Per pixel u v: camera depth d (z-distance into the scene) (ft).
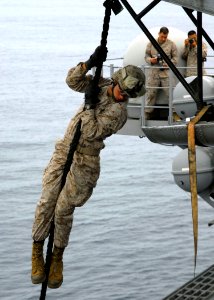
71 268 209.67
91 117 36.11
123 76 35.81
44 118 514.68
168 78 89.20
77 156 36.83
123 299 187.01
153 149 392.68
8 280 200.85
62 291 192.13
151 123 88.48
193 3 43.52
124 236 238.68
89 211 268.21
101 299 187.52
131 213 265.54
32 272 37.78
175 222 252.21
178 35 92.02
